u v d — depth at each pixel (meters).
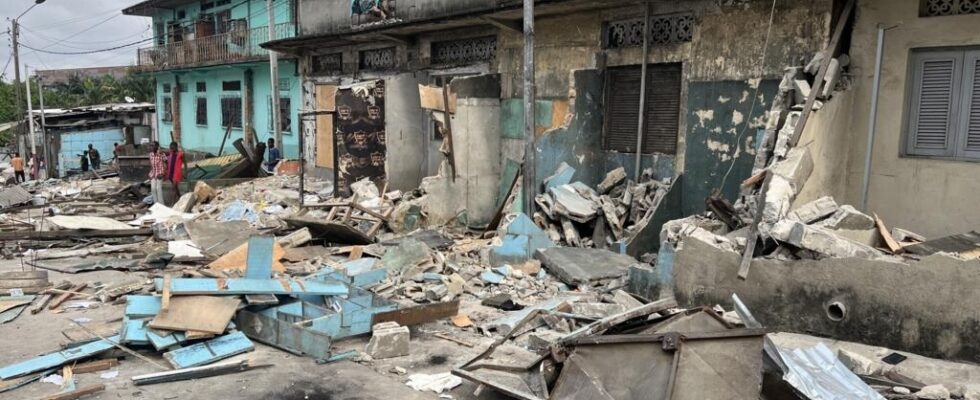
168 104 32.03
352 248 10.65
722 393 4.36
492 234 11.25
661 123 10.53
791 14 8.58
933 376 5.25
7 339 6.88
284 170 19.95
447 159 12.36
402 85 14.77
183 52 27.77
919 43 7.75
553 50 11.88
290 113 22.59
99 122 34.25
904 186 8.01
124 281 9.31
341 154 14.39
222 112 27.27
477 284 8.62
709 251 7.00
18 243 11.83
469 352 6.41
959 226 7.59
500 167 13.14
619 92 11.15
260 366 6.02
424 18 13.86
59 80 56.16
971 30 7.33
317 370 5.95
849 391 4.71
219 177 19.09
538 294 8.17
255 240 7.70
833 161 8.15
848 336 6.09
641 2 10.21
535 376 5.18
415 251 9.44
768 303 6.57
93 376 5.82
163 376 5.67
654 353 4.65
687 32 9.98
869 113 8.20
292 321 6.96
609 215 10.00
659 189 10.18
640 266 8.01
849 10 8.17
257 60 22.70
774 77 8.79
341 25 17.88
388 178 14.70
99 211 16.02
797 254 6.58
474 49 13.98
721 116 9.45
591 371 4.79
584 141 11.33
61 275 9.68
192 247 11.15
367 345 6.41
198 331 6.30
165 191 17.00
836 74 8.05
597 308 7.10
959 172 7.54
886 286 5.84
